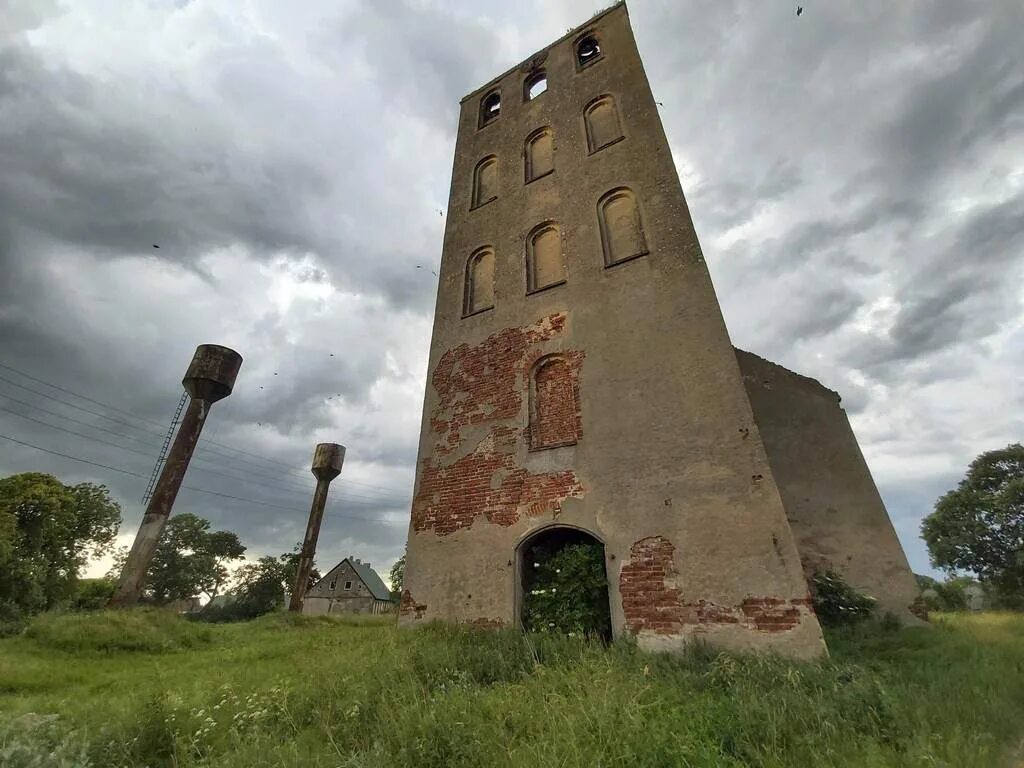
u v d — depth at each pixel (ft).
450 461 39.47
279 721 16.93
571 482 33.17
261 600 199.82
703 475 29.07
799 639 23.61
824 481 42.93
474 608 33.17
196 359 70.44
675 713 14.79
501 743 13.26
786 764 12.02
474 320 44.91
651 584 28.17
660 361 33.53
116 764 13.98
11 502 107.45
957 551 124.06
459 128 63.82
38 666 31.07
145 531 59.11
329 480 111.96
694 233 36.88
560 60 57.72
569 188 46.26
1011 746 13.30
